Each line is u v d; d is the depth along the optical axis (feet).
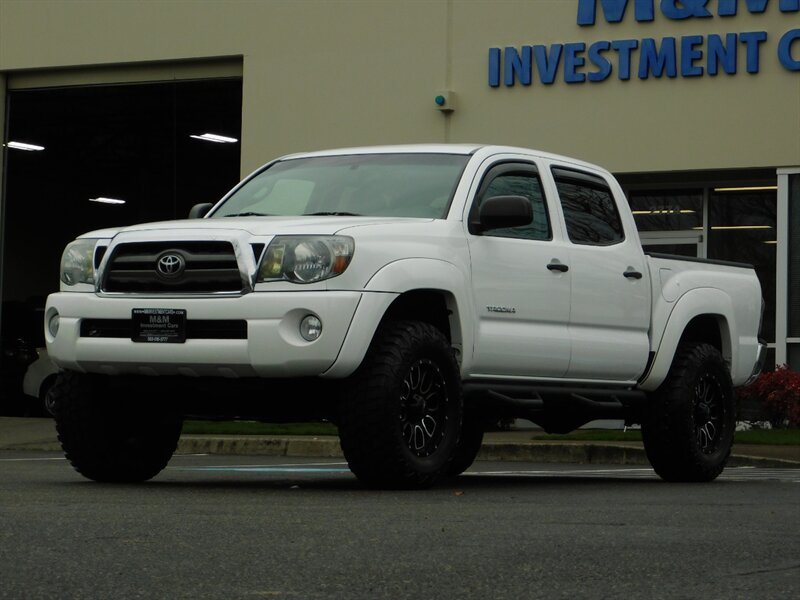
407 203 28.96
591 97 64.49
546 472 39.99
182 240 26.23
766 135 61.87
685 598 13.80
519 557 16.37
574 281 30.60
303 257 25.43
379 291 25.64
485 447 50.19
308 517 20.36
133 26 74.08
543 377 30.04
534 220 30.55
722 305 35.01
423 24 67.62
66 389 28.27
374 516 20.71
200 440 52.95
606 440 52.60
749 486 31.40
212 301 25.64
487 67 66.28
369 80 68.69
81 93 77.20
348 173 30.50
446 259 27.40
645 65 63.52
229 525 19.12
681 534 19.07
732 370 35.55
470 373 28.17
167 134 77.56
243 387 26.08
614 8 63.93
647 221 66.85
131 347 26.37
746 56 62.03
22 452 51.42
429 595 13.67
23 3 76.48
